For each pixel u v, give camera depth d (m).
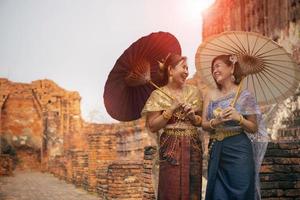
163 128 3.97
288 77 3.89
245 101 3.71
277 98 4.00
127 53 4.12
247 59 3.89
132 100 4.23
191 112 3.84
